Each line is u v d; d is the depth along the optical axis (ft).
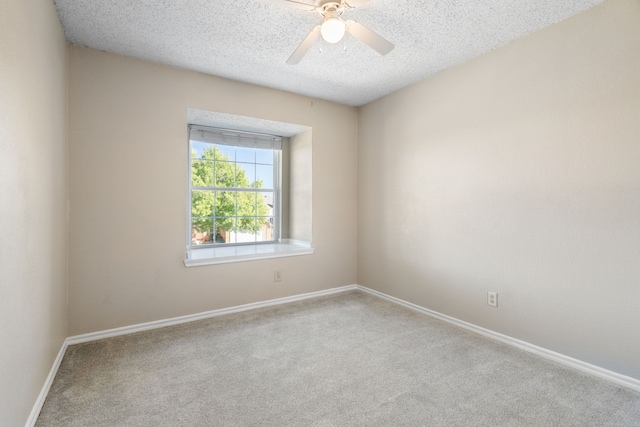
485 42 7.68
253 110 10.29
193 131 10.96
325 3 5.52
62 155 7.05
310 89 10.78
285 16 6.62
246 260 10.31
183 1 6.12
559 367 6.70
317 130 11.74
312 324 9.11
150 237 8.70
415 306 10.32
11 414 4.02
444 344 7.82
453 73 9.00
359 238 12.71
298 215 12.60
